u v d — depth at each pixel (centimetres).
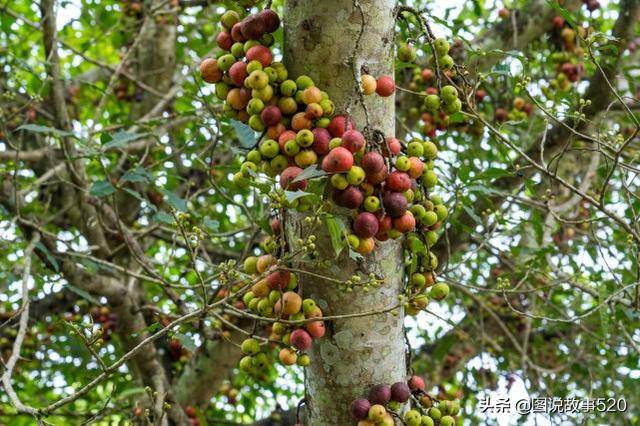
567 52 635
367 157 295
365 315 309
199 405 644
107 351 719
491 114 701
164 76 750
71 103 745
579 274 535
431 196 344
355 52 307
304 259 318
